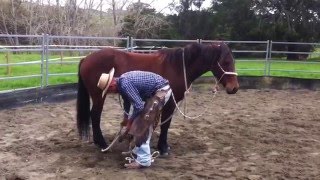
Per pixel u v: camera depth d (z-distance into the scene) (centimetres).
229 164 548
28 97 937
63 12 2927
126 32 3062
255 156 592
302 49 2705
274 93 1284
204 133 723
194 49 564
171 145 633
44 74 1115
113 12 3041
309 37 2775
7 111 853
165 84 491
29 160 541
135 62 565
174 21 3216
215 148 629
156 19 3064
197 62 570
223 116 888
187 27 3177
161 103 486
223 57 567
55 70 1331
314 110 998
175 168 521
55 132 695
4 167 512
